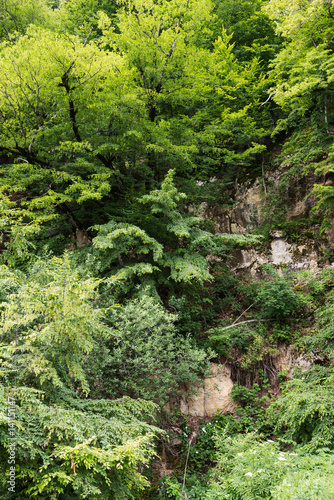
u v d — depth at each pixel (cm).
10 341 428
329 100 976
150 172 953
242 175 1210
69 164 856
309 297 908
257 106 1188
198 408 814
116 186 1038
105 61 803
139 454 390
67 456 345
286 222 1059
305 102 955
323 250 977
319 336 644
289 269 1009
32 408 362
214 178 1245
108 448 380
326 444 498
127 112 895
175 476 692
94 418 423
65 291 402
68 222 1068
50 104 889
